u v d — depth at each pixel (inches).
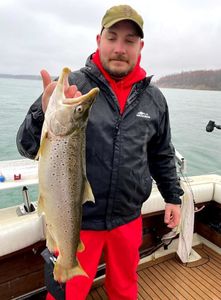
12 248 87.4
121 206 76.7
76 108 54.2
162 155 91.1
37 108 62.7
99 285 107.7
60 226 59.6
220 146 495.8
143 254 124.3
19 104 858.1
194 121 708.7
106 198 74.4
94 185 72.7
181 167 121.2
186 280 113.8
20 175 90.0
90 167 71.7
